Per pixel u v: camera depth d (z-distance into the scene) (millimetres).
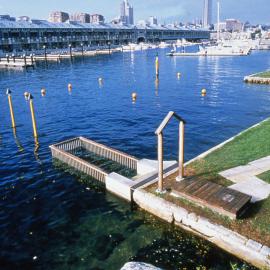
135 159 18375
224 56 109188
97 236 12625
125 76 65312
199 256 11023
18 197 16203
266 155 16516
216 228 11203
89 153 21656
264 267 9945
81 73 71938
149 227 12906
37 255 11781
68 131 27828
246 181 14047
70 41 144000
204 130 26688
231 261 10625
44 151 22859
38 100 42094
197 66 80000
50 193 16484
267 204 12242
